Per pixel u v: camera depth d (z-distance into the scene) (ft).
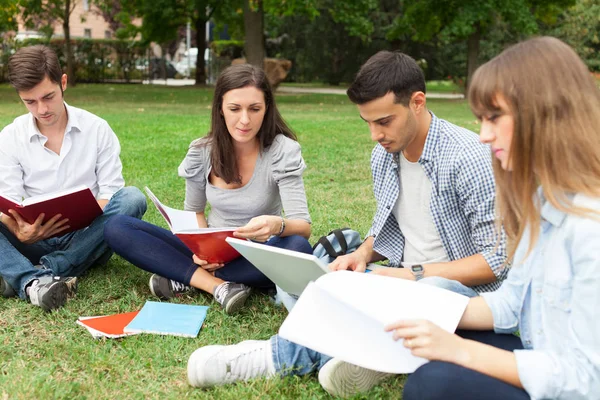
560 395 5.23
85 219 10.24
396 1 94.48
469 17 59.82
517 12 60.13
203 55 76.43
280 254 7.36
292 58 105.50
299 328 5.85
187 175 10.49
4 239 10.09
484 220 7.92
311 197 17.46
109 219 10.12
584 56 101.30
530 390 5.30
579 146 4.90
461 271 7.93
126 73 84.38
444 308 6.32
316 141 27.81
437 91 86.99
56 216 9.76
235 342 8.75
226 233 9.03
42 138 10.93
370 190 18.53
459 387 5.38
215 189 10.33
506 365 5.38
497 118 5.19
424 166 8.27
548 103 4.90
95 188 11.45
